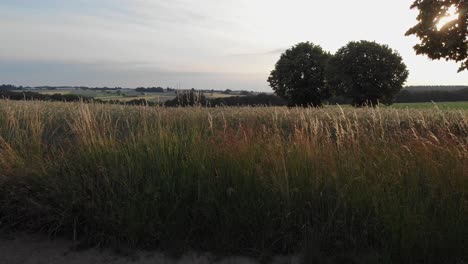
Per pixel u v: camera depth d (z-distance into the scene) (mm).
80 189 4059
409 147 4672
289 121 9891
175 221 3822
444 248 3379
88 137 5023
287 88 62750
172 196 3982
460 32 15820
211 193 3949
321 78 62094
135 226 3721
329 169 4129
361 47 53500
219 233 3748
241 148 4480
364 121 7492
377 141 5188
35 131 5965
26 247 3738
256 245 3695
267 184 3982
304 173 4172
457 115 6766
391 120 8898
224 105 18172
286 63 62531
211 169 4270
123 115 9883
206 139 5082
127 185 4086
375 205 3633
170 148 4594
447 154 4379
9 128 6547
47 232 4031
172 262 3504
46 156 4848
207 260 3539
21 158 4664
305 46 64438
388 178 4059
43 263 3449
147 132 5344
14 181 4273
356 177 3994
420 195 3895
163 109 10242
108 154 4523
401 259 3393
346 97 55562
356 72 53500
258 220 3773
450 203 3717
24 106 10109
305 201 3883
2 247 3729
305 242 3598
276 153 4520
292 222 3779
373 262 3342
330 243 3662
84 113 5699
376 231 3625
